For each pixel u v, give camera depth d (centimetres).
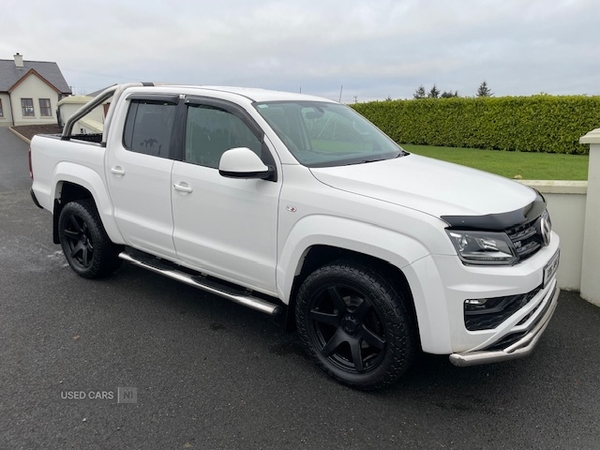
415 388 317
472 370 339
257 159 317
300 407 296
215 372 333
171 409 292
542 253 307
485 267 268
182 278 400
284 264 326
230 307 439
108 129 442
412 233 271
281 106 372
